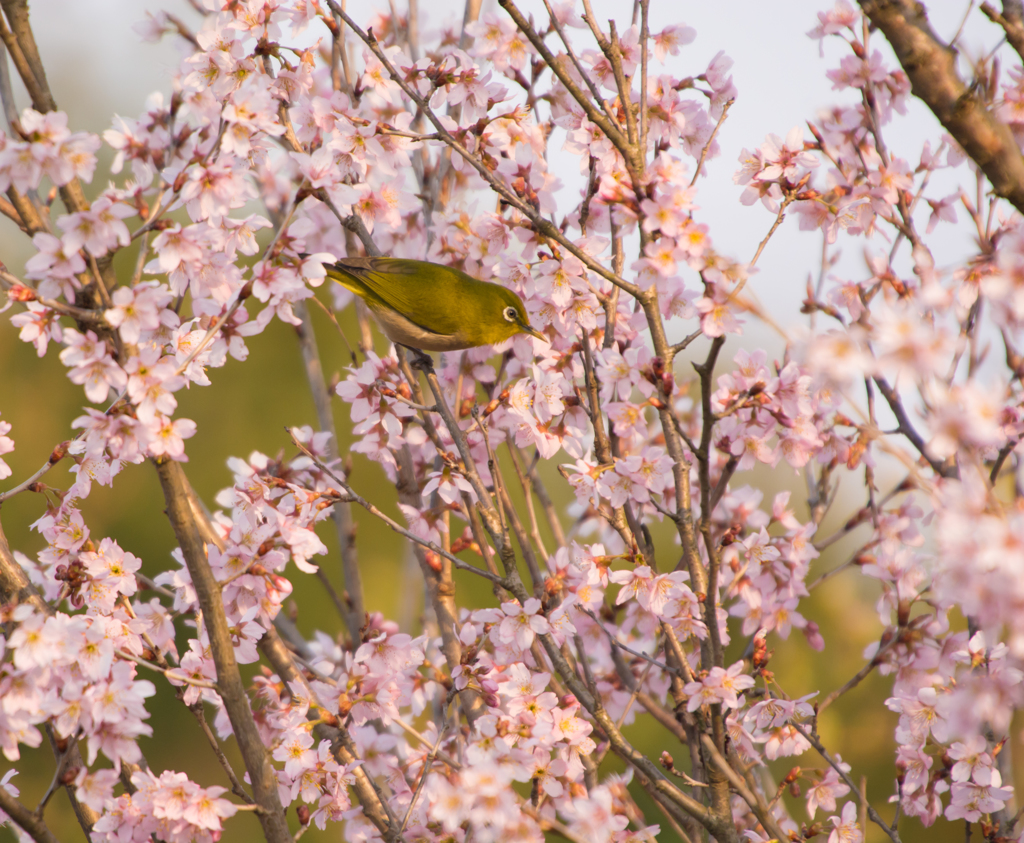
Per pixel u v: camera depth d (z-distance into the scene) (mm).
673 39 8742
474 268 9594
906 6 5473
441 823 7461
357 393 8664
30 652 5449
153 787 6684
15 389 24281
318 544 7375
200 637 7617
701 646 7578
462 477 8078
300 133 8719
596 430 7824
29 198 6414
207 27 7809
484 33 9070
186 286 6758
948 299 4797
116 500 23234
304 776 7609
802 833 7527
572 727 7016
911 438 8008
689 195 7008
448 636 8867
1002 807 7164
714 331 6539
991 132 5504
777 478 11883
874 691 14430
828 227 8055
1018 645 4207
